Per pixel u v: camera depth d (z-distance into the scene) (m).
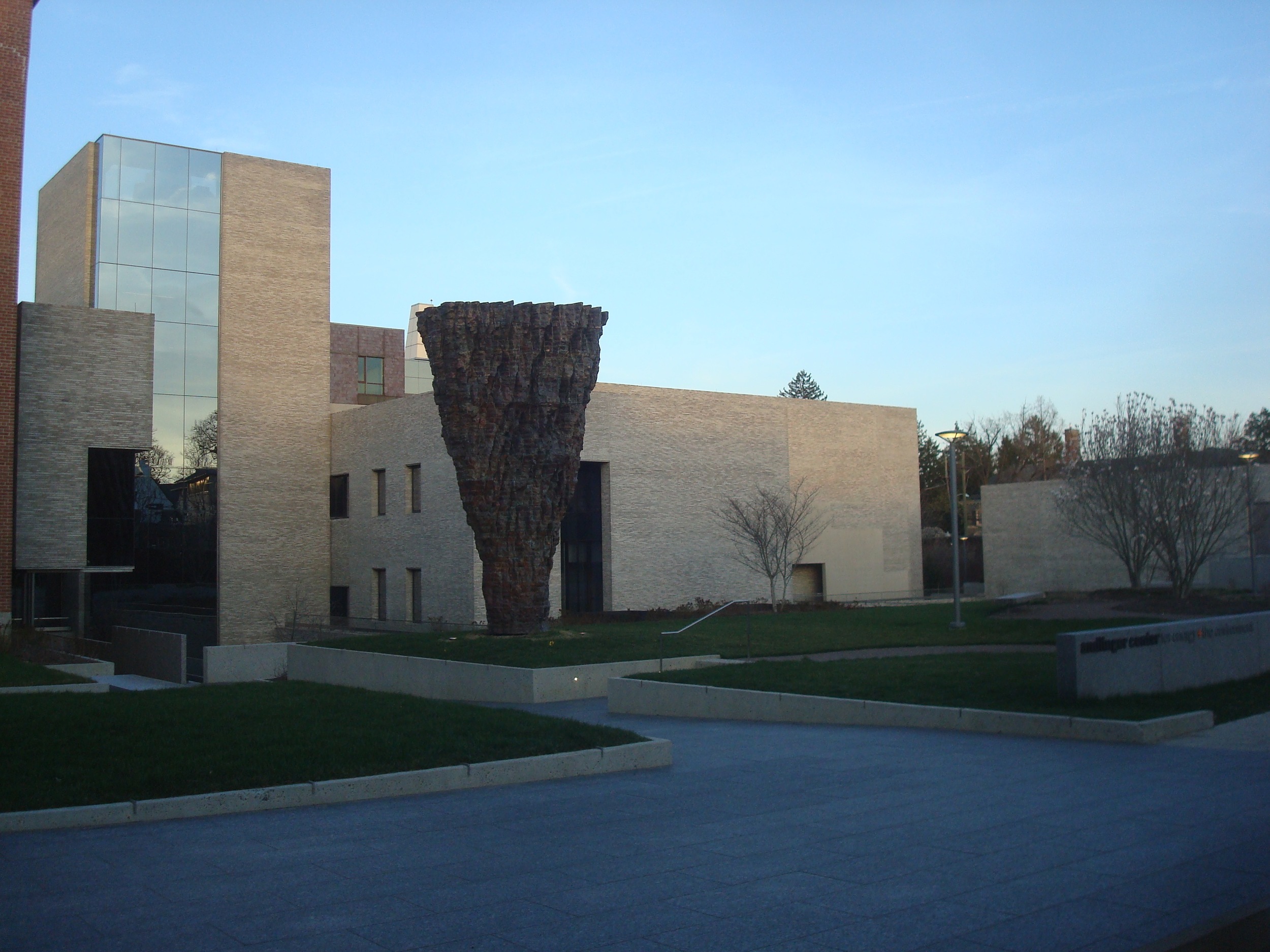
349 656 26.34
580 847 7.98
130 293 43.06
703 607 41.25
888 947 5.75
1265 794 9.65
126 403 35.38
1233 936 5.95
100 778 9.74
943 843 8.02
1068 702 14.70
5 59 31.17
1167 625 16.25
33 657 27.66
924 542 60.59
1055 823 8.62
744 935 5.94
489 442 25.02
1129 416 34.09
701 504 43.03
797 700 16.66
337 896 6.70
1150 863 7.38
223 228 45.16
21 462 33.53
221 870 7.32
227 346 44.69
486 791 10.42
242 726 12.49
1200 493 32.25
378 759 10.85
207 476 44.12
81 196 43.41
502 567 25.61
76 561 34.03
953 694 16.05
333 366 56.44
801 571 47.56
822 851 7.81
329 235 47.56
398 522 41.53
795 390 105.12
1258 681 17.03
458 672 22.64
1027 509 46.06
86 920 6.18
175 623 42.88
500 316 24.77
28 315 34.06
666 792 10.31
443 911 6.39
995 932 5.98
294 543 45.38
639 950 5.70
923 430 90.44
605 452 40.59
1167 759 11.56
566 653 22.88
